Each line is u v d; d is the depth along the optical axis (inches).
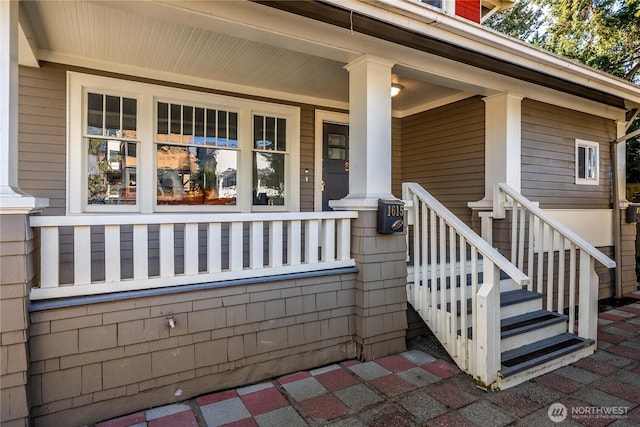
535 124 185.3
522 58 147.3
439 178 205.5
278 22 109.5
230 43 133.4
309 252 123.0
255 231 113.3
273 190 195.2
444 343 125.4
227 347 107.7
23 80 140.0
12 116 81.5
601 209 218.1
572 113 204.1
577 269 204.2
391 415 93.9
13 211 78.5
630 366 122.2
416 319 148.0
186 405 99.0
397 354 132.5
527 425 89.5
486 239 172.9
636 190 342.0
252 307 111.5
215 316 105.8
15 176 83.6
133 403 95.3
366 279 126.8
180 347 101.1
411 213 144.2
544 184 189.3
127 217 94.3
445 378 113.6
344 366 123.0
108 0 91.8
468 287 143.8
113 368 92.9
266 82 177.0
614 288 223.0
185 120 171.5
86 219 89.6
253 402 100.4
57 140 145.5
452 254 121.6
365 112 127.5
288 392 105.7
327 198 210.5
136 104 160.1
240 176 184.2
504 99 169.6
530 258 153.9
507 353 119.3
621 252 225.5
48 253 86.5
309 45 118.2
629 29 361.4
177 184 171.2
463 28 123.3
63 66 145.6
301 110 200.1
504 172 170.4
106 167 156.0
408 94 192.5
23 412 79.9
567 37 418.9
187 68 158.7
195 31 124.0
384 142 130.6
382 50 128.7
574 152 204.7
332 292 125.5
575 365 123.0
